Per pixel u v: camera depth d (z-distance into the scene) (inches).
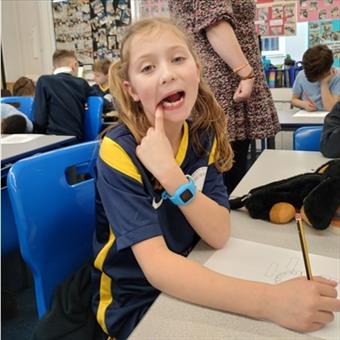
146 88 31.6
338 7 154.0
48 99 121.1
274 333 22.4
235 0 59.5
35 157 37.1
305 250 26.9
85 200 41.5
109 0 180.2
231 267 29.4
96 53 187.3
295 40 162.2
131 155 32.4
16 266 82.4
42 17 189.3
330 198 34.8
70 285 36.2
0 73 176.7
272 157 60.4
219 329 22.8
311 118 110.8
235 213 40.6
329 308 22.9
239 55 56.7
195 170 36.2
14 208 34.9
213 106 38.4
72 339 32.6
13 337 66.7
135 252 28.6
